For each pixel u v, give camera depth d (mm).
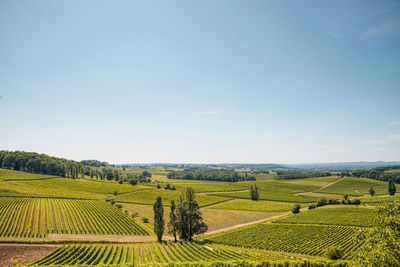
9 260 51688
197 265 47250
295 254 71250
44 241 67438
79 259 54094
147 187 188250
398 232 21859
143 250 65250
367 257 21531
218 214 127750
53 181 178625
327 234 87062
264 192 191875
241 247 78875
